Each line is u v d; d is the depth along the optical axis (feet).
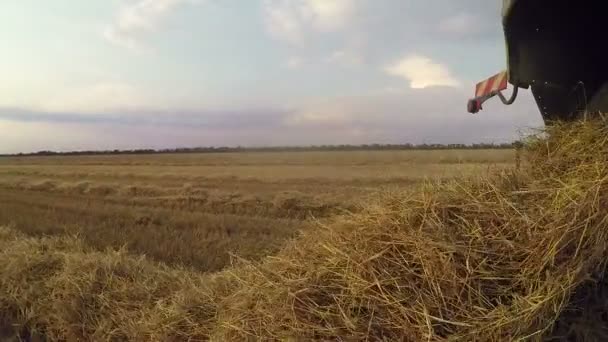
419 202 10.09
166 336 12.75
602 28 9.38
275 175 84.23
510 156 11.67
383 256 9.27
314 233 11.71
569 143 9.71
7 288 17.65
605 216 7.59
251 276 11.72
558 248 7.79
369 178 67.41
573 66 9.83
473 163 11.84
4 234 27.81
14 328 16.22
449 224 9.36
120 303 15.30
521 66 9.67
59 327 15.42
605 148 8.89
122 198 58.49
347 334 8.70
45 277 17.56
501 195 9.47
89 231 34.24
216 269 23.53
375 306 8.71
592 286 7.91
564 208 8.17
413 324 8.27
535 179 9.68
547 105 10.56
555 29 9.36
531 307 7.52
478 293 8.14
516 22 9.17
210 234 32.09
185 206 49.83
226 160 153.79
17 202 57.62
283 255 11.68
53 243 21.74
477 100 12.09
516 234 8.55
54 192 69.72
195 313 12.98
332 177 73.67
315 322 9.13
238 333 10.32
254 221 37.83
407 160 99.45
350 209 12.47
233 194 53.62
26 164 162.30
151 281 16.69
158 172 102.12
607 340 7.78
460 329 7.95
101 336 14.26
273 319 9.73
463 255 8.59
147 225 37.83
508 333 7.56
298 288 9.74
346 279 9.34
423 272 8.75
